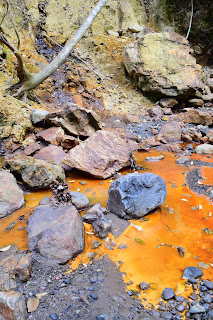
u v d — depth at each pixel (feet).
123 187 5.20
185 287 3.69
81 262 4.14
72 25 15.25
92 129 9.43
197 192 6.40
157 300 3.50
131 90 14.24
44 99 11.56
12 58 11.47
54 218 4.61
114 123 11.48
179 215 5.49
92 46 15.40
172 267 4.10
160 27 17.53
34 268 3.89
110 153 7.45
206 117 11.23
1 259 4.14
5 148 8.32
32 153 8.09
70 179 7.20
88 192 6.47
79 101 11.73
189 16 16.78
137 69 13.52
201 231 4.98
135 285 3.74
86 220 5.00
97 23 15.96
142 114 12.45
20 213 5.58
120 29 16.81
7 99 9.29
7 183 5.92
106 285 3.68
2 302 3.13
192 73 13.28
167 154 9.08
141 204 5.23
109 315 3.18
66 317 3.15
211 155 8.94
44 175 6.40
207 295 3.50
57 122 8.82
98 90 13.08
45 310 3.24
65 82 12.48
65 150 8.45
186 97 13.34
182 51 13.70
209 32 16.83
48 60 13.47
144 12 17.39
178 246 4.46
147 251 4.46
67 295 3.47
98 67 14.74
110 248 4.49
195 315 3.20
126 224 5.15
